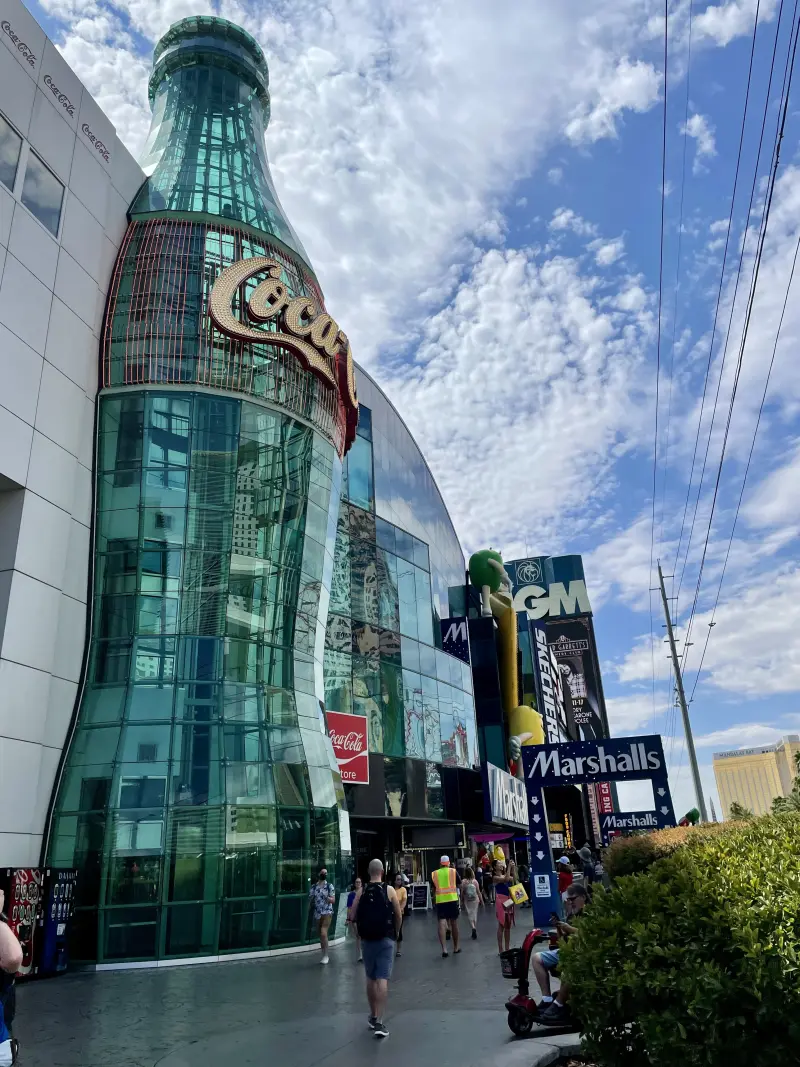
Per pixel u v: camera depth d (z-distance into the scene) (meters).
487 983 11.22
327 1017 9.12
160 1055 7.53
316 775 18.69
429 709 36.56
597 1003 4.92
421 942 17.73
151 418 19.03
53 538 16.88
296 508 20.50
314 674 20.73
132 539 18.20
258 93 28.05
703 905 4.81
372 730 31.86
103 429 18.95
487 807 35.81
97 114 20.64
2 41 17.14
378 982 7.96
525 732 54.06
